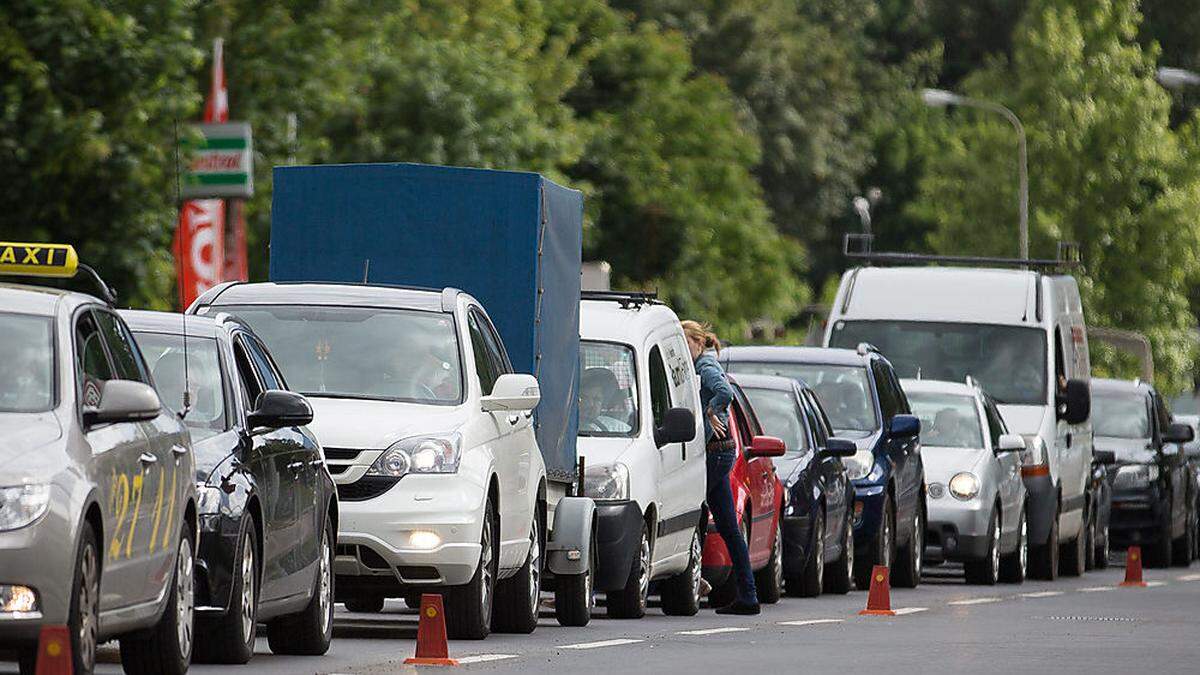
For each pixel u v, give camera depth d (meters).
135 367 41.72
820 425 82.06
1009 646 55.59
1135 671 48.72
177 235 99.50
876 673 47.50
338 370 54.47
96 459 36.97
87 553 36.44
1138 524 121.88
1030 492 101.12
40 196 95.75
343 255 63.50
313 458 48.84
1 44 93.69
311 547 48.22
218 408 45.66
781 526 76.25
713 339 71.38
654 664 48.81
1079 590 90.75
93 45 94.62
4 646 35.66
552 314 61.78
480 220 62.00
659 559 64.31
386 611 66.50
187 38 97.69
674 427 63.94
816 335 121.06
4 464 35.69
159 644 41.00
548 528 60.00
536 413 60.00
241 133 97.81
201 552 43.34
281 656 48.22
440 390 54.19
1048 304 104.81
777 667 48.59
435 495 51.78
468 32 159.00
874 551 85.25
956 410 95.06
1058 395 105.00
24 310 38.81
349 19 140.12
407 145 140.00
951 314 104.44
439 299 56.19
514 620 56.91
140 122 95.75
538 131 149.00
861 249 115.50
